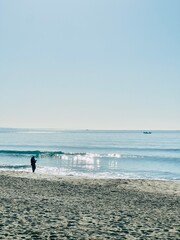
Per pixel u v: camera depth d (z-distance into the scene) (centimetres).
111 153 9394
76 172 4794
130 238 932
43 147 12381
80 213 1320
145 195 2231
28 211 1280
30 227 1000
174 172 4941
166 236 981
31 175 3572
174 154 8944
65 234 935
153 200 1967
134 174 4653
